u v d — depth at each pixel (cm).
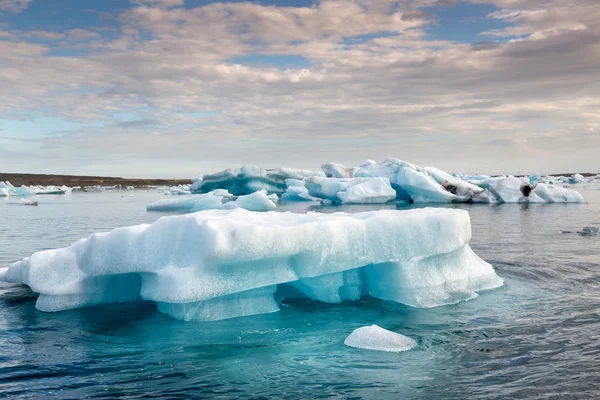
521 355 473
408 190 2978
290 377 432
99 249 642
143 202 3569
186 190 4616
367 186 2930
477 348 496
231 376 436
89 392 404
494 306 653
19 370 452
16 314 630
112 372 446
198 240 575
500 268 892
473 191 2844
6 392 405
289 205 2991
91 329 568
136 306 663
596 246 1146
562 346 495
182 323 586
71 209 2792
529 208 2409
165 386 416
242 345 513
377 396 391
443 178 3002
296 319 603
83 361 473
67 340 532
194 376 436
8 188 4531
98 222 1973
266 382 422
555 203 2748
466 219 731
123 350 502
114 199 4053
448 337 532
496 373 431
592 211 2194
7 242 1357
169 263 595
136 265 614
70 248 680
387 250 672
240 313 618
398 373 437
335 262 640
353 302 683
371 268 720
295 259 632
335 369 448
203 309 597
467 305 661
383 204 2875
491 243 1213
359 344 508
